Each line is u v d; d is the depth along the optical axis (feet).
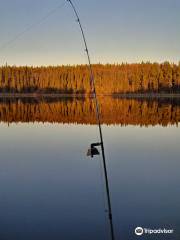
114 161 53.31
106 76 351.87
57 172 47.01
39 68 376.48
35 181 43.24
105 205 35.63
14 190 40.04
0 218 32.58
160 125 99.25
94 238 29.14
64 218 32.68
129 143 69.10
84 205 35.73
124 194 38.93
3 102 249.14
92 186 41.47
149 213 33.65
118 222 32.12
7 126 96.17
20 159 54.49
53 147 63.87
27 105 212.23
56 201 36.73
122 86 354.13
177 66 357.82
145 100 293.43
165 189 40.50
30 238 28.89
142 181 43.50
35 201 36.83
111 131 85.61
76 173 46.57
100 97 346.33
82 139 72.84
